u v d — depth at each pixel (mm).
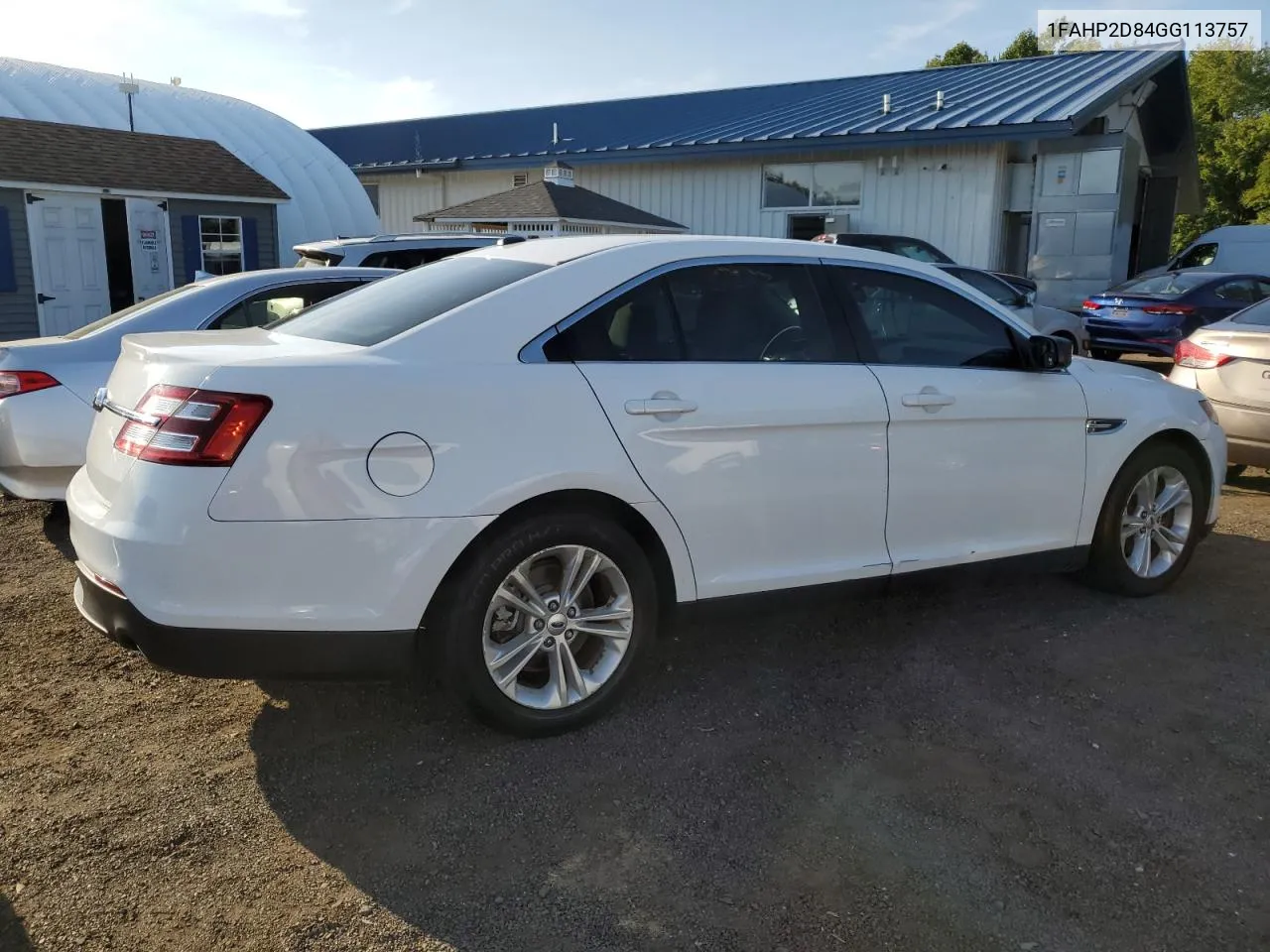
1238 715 3562
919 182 17016
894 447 3861
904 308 4074
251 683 3779
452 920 2465
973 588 4914
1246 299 14016
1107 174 15766
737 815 2924
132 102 20312
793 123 18844
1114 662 4020
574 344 3328
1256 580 5082
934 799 3008
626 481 3291
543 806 2965
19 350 5605
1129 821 2895
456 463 3027
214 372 2893
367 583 2941
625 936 2410
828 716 3551
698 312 3598
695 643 4203
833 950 2363
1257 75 42156
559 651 3324
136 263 15742
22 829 2811
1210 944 2381
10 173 13945
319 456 2871
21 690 3697
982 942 2389
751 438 3537
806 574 3736
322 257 10062
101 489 3111
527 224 15047
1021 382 4203
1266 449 6516
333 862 2693
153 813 2904
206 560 2809
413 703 3627
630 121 23203
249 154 21000
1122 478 4570
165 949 2348
